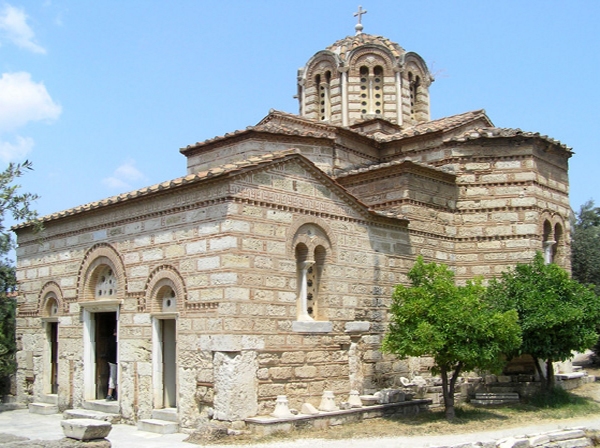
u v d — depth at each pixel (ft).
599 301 72.02
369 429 58.03
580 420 63.87
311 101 101.71
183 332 60.29
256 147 79.56
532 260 77.46
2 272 87.86
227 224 57.52
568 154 86.48
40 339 81.30
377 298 70.13
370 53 99.04
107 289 71.82
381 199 76.59
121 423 65.77
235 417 55.62
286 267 61.46
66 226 77.10
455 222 79.66
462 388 73.51
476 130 81.66
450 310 59.82
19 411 78.48
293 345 61.05
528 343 69.72
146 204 65.82
